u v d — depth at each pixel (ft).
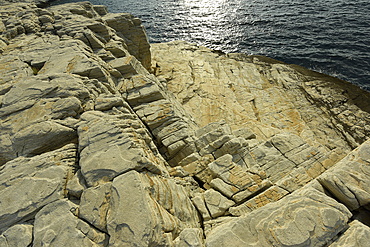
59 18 78.18
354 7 179.32
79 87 38.09
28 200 23.03
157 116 47.62
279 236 21.45
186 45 136.26
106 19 84.23
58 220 21.63
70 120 32.22
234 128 71.67
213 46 153.69
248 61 120.78
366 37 130.00
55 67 45.88
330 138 72.28
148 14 233.14
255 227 22.59
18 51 55.83
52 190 23.76
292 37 147.02
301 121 78.28
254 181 38.24
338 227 21.61
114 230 20.45
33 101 34.65
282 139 49.90
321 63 113.50
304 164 44.19
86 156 26.73
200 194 35.88
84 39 62.44
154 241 20.22
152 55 121.39
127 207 21.57
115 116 34.19
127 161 25.88
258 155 46.52
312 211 22.65
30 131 30.09
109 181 24.38
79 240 20.31
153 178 27.14
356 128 74.28
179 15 222.28
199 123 73.87
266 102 87.04
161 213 23.40
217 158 44.55
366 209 25.93
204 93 89.81
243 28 173.99
